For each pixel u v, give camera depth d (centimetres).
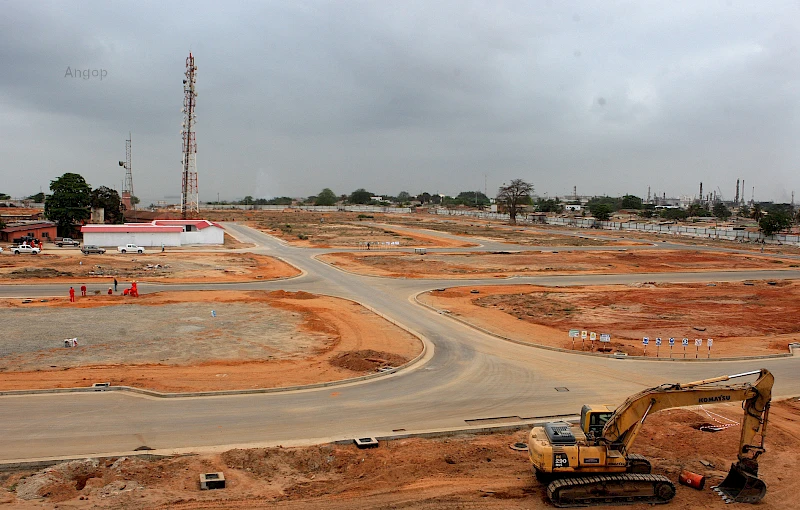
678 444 2375
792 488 2000
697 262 9006
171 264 7631
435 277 7088
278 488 1939
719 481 2033
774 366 3472
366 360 3416
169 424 2434
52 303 4962
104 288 5809
